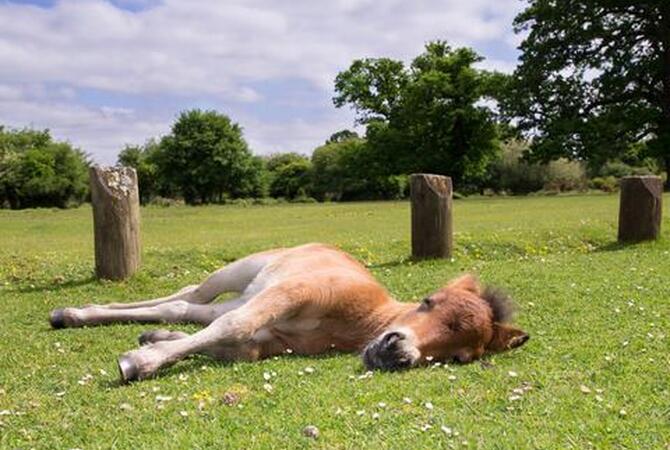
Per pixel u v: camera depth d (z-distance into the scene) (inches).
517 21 815.1
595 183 926.4
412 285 170.4
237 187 1348.4
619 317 137.9
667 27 757.3
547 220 313.3
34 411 88.5
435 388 94.7
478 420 82.2
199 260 205.2
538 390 94.6
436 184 204.1
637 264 195.0
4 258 204.8
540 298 152.5
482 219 344.2
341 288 117.1
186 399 92.0
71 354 122.6
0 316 148.9
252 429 79.3
